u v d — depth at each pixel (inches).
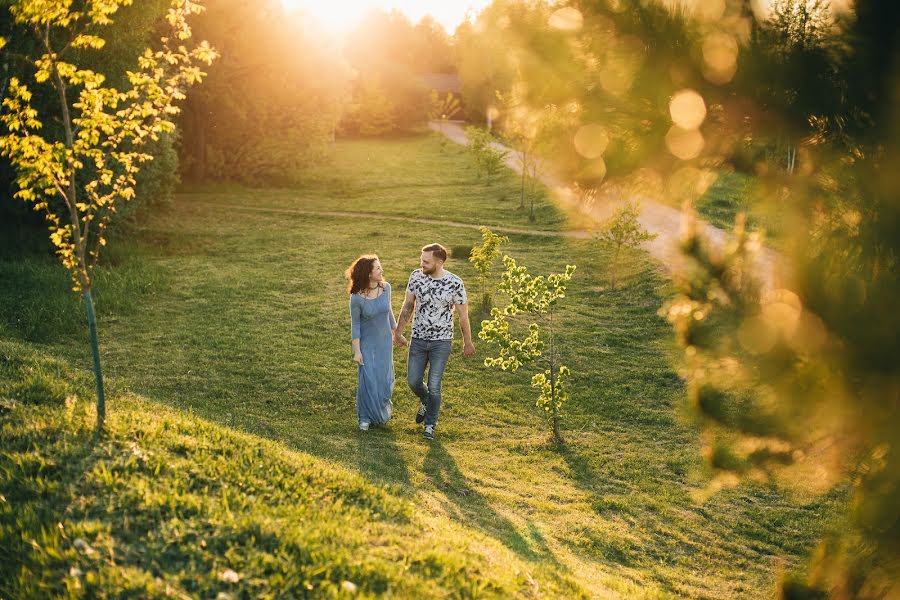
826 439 104.6
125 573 136.6
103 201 221.0
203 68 1230.9
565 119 101.3
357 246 827.4
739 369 104.4
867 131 99.6
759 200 105.6
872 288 95.2
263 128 1393.9
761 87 98.3
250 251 797.9
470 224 962.1
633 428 379.2
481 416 382.6
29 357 293.9
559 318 560.1
